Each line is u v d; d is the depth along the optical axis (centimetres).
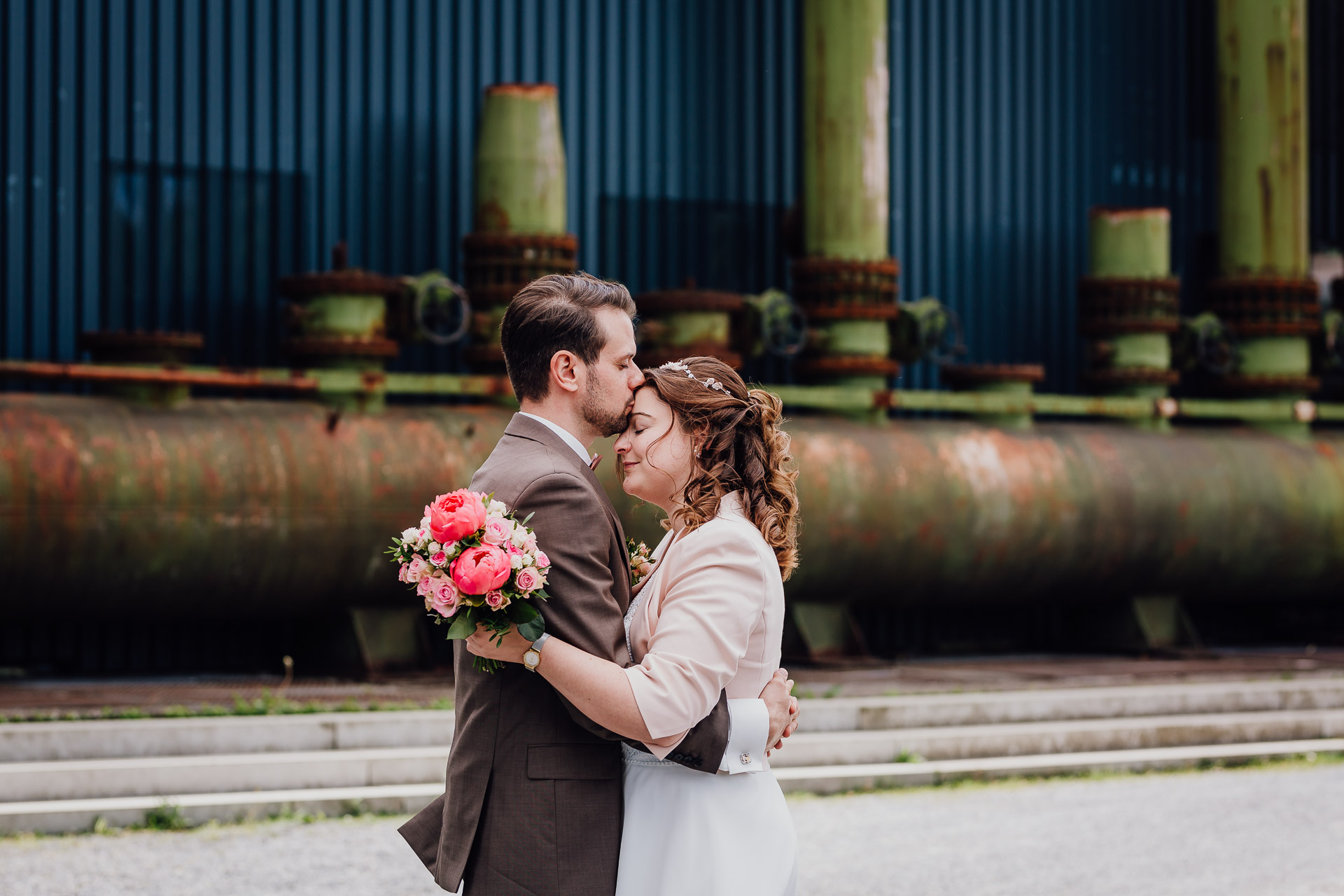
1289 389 1144
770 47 1130
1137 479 1048
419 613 885
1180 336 1145
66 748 613
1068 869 528
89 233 923
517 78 1044
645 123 1087
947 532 980
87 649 896
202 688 797
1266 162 1153
